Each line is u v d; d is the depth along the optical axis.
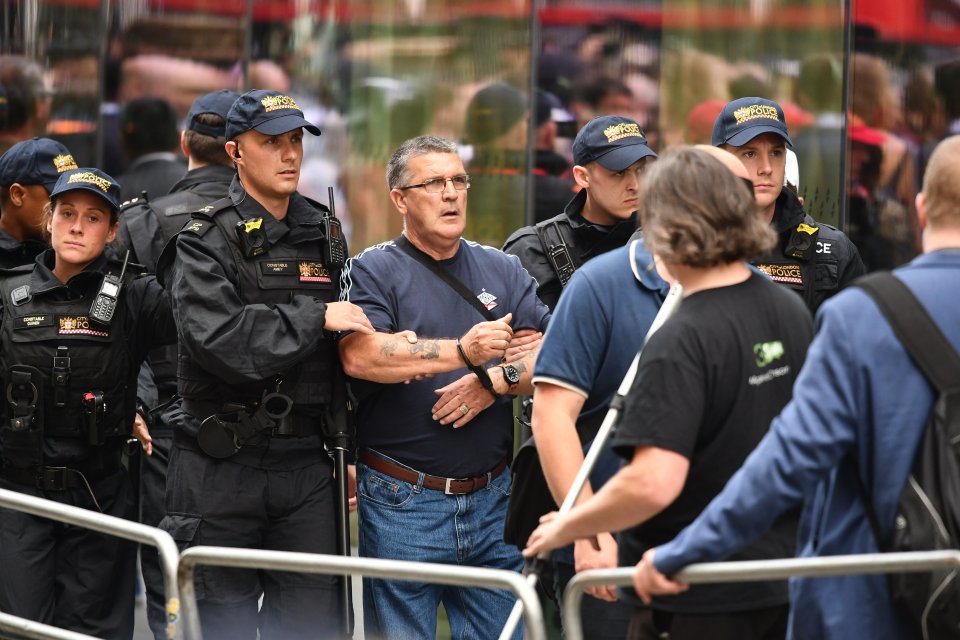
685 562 7.61
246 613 12.19
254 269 11.97
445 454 12.30
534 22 17.02
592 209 13.67
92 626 13.16
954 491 7.19
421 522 12.27
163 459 14.80
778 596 8.37
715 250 8.09
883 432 7.34
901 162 16.77
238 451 11.95
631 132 13.36
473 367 11.91
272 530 12.27
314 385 12.16
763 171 13.06
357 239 17.55
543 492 10.38
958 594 7.06
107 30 17.39
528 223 17.19
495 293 12.62
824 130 16.78
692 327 8.09
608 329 9.94
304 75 17.41
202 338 11.49
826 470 7.36
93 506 13.05
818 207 16.84
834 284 13.34
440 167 12.23
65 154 14.41
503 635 8.70
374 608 12.43
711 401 8.10
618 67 16.97
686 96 16.94
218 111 14.66
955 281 7.54
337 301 12.36
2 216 14.39
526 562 8.92
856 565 7.22
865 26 16.69
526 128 17.16
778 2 16.75
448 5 17.17
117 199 12.92
